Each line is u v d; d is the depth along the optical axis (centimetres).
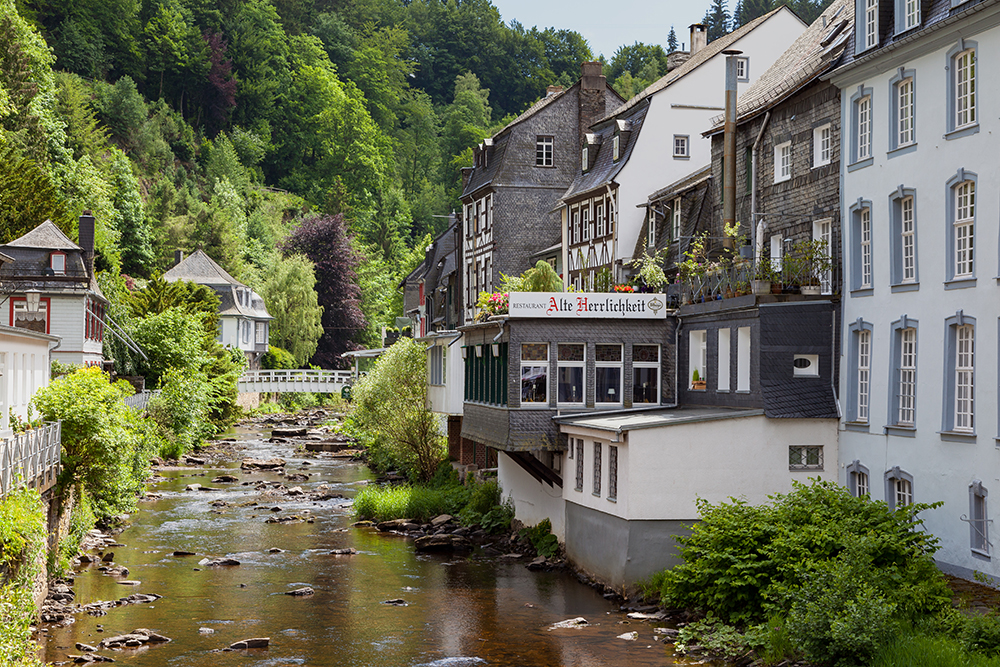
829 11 3100
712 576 2095
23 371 2795
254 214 11844
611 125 4812
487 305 3141
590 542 2627
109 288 6062
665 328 2902
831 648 1667
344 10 16725
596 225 4575
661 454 2370
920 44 2192
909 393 2267
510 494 3378
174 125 12081
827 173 2602
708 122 4391
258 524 3609
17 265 4744
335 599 2470
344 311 10500
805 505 2138
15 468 2095
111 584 2598
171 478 4862
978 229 2022
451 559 2975
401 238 13750
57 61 11338
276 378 8312
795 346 2477
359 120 14362
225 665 1914
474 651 1998
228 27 13862
